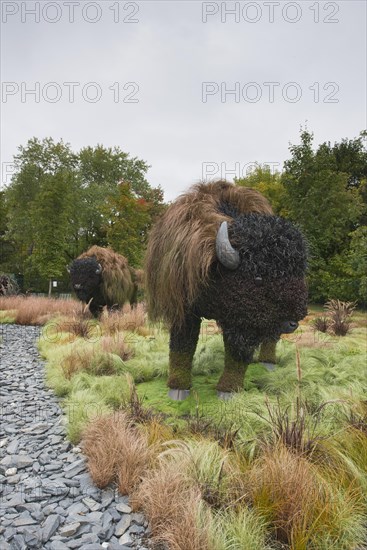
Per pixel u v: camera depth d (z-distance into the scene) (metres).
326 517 2.32
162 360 5.95
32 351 7.77
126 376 5.10
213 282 4.03
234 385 4.41
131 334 8.00
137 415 3.81
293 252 3.86
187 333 4.57
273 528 2.37
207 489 2.55
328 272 18.70
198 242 3.88
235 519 2.32
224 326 4.23
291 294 3.84
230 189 4.73
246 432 3.35
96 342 6.95
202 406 4.25
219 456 2.83
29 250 28.86
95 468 2.91
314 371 5.10
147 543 2.31
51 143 28.72
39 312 12.10
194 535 2.15
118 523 2.46
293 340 7.74
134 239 20.92
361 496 2.60
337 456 2.88
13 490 2.84
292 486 2.43
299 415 3.23
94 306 10.98
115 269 10.71
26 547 2.25
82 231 30.11
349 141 26.00
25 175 27.38
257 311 3.90
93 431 3.41
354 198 20.02
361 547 2.32
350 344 7.75
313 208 19.00
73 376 5.29
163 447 3.17
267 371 5.69
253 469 2.62
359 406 3.68
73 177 27.22
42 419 4.23
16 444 3.58
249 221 4.05
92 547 2.23
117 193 29.20
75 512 2.56
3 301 13.95
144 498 2.57
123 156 32.59
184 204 4.36
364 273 15.44
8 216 27.73
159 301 4.39
